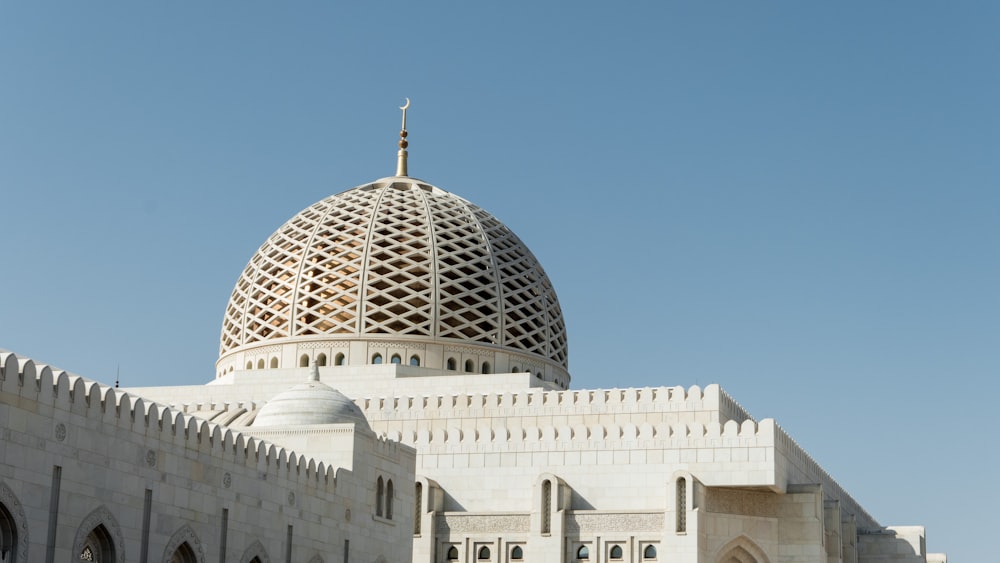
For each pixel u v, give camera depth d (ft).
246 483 194.39
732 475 255.50
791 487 262.26
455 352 326.65
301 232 342.64
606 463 264.93
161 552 175.01
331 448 226.38
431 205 346.95
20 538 151.94
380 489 234.79
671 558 249.55
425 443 277.03
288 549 203.62
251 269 347.15
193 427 183.52
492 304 333.42
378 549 231.09
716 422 270.67
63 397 160.04
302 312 329.72
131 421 171.42
